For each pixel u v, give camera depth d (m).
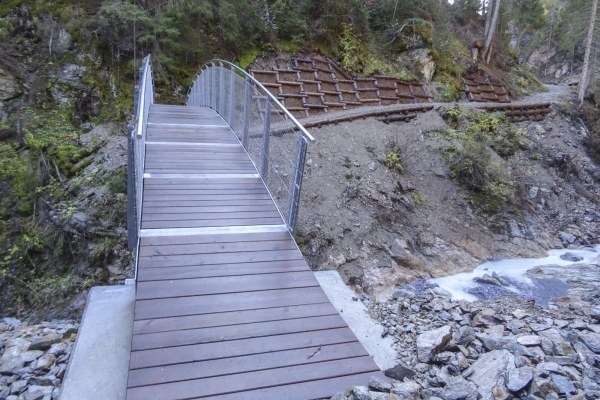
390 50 16.56
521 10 29.78
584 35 22.30
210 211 4.73
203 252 3.92
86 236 7.38
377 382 2.55
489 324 4.54
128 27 10.60
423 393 2.71
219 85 8.88
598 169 14.44
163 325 2.91
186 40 11.77
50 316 6.54
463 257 8.96
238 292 3.39
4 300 7.06
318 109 12.68
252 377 2.56
